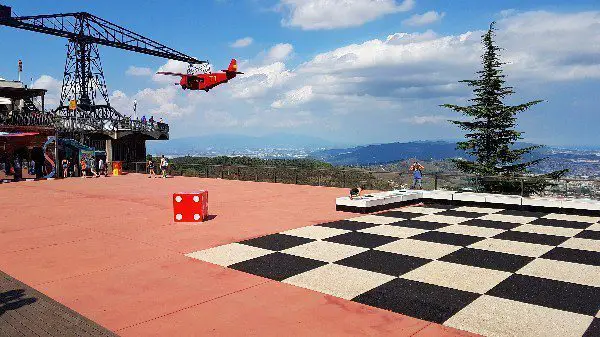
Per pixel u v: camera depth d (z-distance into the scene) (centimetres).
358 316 569
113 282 721
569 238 1050
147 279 737
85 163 3472
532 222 1288
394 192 1747
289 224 1267
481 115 3616
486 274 751
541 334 514
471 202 1641
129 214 1480
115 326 541
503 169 3491
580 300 625
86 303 624
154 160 4097
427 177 1988
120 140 4453
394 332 519
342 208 1533
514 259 850
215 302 624
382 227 1212
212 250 942
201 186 2569
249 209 1586
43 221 1336
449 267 796
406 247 958
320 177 2558
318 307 602
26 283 718
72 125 3856
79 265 828
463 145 3675
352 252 915
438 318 561
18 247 981
